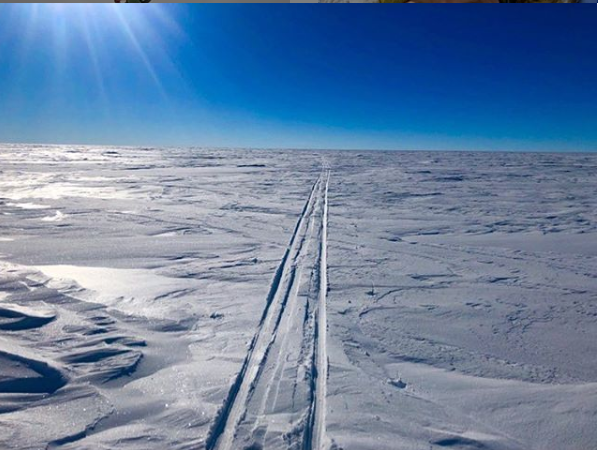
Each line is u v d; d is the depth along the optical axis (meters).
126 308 3.54
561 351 2.94
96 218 7.59
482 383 2.49
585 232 7.18
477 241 6.46
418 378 2.52
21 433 1.99
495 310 3.67
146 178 15.19
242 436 1.95
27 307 3.50
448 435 2.00
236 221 7.66
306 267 4.80
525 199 11.13
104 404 2.22
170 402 2.23
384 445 1.91
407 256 5.46
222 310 3.51
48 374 2.50
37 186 12.07
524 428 2.07
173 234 6.53
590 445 1.96
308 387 2.35
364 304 3.71
